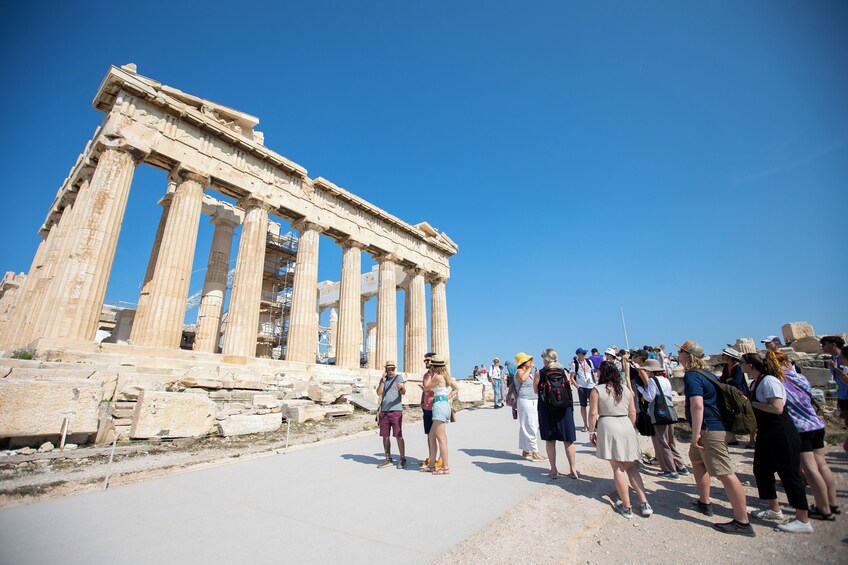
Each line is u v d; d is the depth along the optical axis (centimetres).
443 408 791
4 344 2188
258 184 2420
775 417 549
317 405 1481
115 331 2928
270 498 621
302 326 2480
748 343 2358
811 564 423
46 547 447
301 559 416
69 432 938
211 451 988
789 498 522
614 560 438
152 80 2017
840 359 788
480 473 768
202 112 2241
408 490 657
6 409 866
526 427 913
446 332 3903
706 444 544
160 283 1917
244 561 412
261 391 1590
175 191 2209
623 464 580
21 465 795
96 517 542
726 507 610
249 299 2227
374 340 4181
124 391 1184
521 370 937
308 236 2661
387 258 3331
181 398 1113
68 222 2188
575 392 2642
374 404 1780
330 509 569
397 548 440
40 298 1997
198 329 2445
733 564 429
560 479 716
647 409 840
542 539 474
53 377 1091
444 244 4000
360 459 909
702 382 569
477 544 447
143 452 947
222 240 2645
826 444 952
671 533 511
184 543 457
